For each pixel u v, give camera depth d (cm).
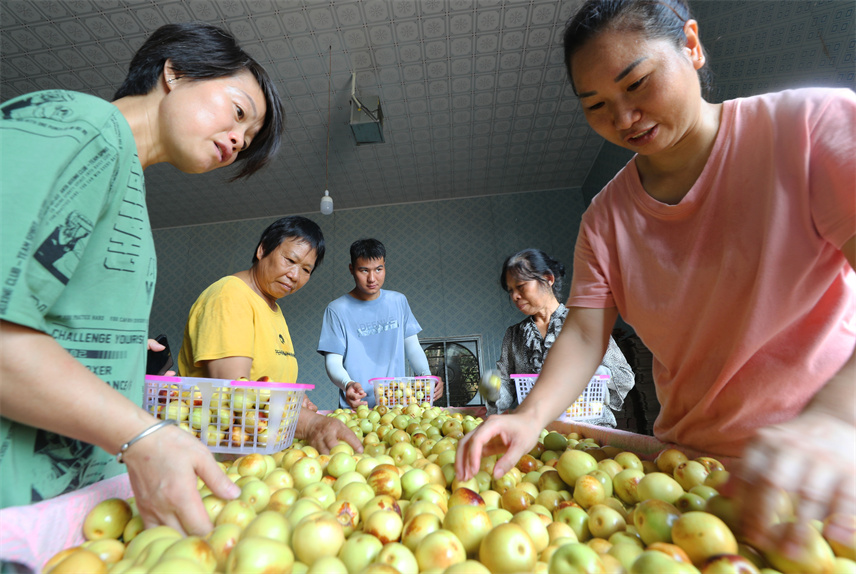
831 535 51
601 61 69
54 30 337
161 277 620
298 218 159
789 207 73
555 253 568
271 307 160
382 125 439
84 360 59
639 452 102
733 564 47
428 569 52
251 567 46
